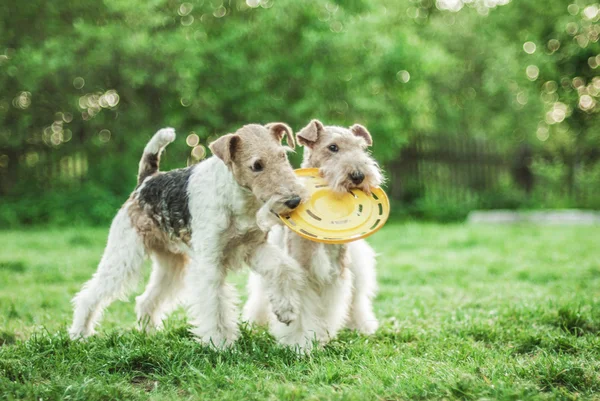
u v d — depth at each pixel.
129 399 3.08
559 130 22.91
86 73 13.24
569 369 3.31
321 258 4.02
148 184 4.39
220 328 3.86
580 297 5.61
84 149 14.48
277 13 13.15
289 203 3.52
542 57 17.30
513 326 4.55
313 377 3.30
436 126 23.02
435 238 11.36
